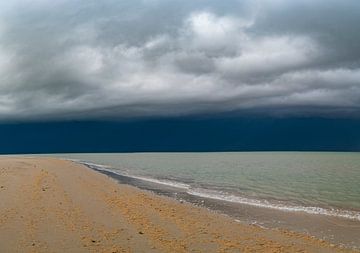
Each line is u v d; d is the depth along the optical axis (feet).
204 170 196.03
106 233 54.29
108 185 110.93
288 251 48.21
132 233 54.85
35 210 67.77
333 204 88.33
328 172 181.47
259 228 61.93
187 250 47.50
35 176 119.96
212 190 112.78
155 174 170.09
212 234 56.08
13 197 79.46
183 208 77.92
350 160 326.85
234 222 66.13
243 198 96.94
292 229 63.41
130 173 174.29
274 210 80.23
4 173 125.90
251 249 48.65
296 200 94.07
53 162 213.05
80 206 73.26
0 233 52.70
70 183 108.17
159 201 85.56
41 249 46.14
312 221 69.62
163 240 51.65
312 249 49.55
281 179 145.79
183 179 146.61
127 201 82.02
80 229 55.93
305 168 211.41
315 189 114.93
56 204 74.13
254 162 290.56
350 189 114.83
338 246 52.49
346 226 65.82
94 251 45.83
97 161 303.27
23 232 53.42
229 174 169.78
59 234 52.95
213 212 76.23
